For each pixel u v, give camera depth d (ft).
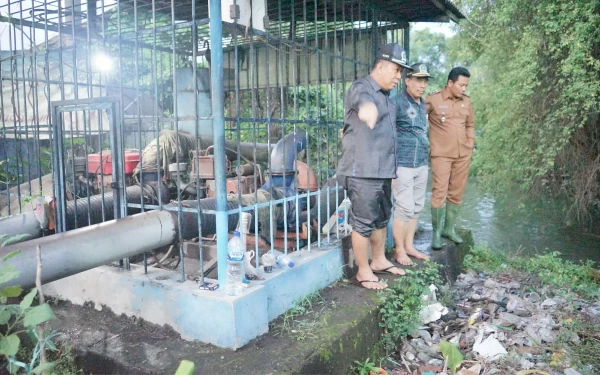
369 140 11.89
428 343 12.85
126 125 16.93
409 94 14.58
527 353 12.16
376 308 11.79
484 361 11.88
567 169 34.83
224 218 9.71
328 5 15.46
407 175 14.61
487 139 38.09
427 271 14.48
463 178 17.95
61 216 11.51
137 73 10.30
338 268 13.55
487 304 15.72
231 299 9.29
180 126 19.02
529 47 30.81
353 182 12.12
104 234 9.15
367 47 16.43
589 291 17.63
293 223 13.99
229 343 9.32
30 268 8.09
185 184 15.19
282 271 11.17
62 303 11.75
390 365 11.69
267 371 8.57
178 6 15.48
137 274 10.75
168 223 10.14
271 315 10.68
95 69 15.44
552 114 31.53
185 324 9.79
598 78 29.09
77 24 16.24
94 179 15.16
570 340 12.91
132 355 9.22
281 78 11.35
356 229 12.60
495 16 36.24
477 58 42.98
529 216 37.17
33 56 13.30
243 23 10.18
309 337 9.96
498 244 30.22
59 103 11.33
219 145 9.46
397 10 17.11
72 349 9.63
